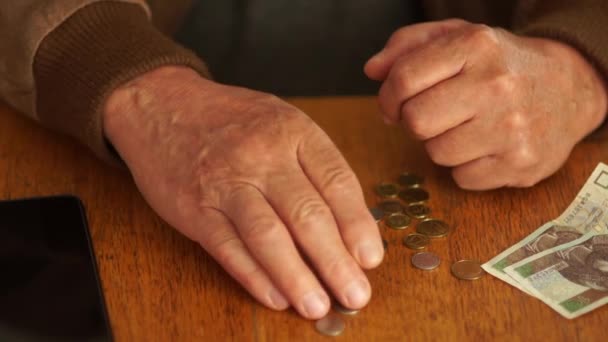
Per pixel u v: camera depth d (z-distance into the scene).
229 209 0.69
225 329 0.67
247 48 1.13
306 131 0.72
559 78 0.79
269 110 0.74
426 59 0.75
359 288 0.67
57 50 0.79
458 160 0.76
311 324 0.67
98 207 0.77
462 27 0.79
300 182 0.69
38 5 0.79
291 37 1.13
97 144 0.78
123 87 0.77
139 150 0.75
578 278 0.70
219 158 0.71
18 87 0.82
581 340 0.66
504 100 0.75
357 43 1.13
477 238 0.74
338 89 1.14
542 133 0.77
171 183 0.73
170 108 0.76
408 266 0.71
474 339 0.66
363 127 0.87
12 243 0.71
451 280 0.70
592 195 0.78
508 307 0.68
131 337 0.66
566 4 0.85
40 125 0.87
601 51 0.80
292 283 0.66
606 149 0.84
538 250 0.73
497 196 0.78
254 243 0.67
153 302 0.69
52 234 0.72
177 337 0.66
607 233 0.74
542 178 0.78
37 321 0.65
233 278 0.70
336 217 0.69
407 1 1.13
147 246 0.73
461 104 0.75
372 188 0.79
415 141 0.85
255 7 1.12
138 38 0.79
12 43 0.80
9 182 0.80
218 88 0.77
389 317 0.67
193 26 1.13
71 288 0.68
